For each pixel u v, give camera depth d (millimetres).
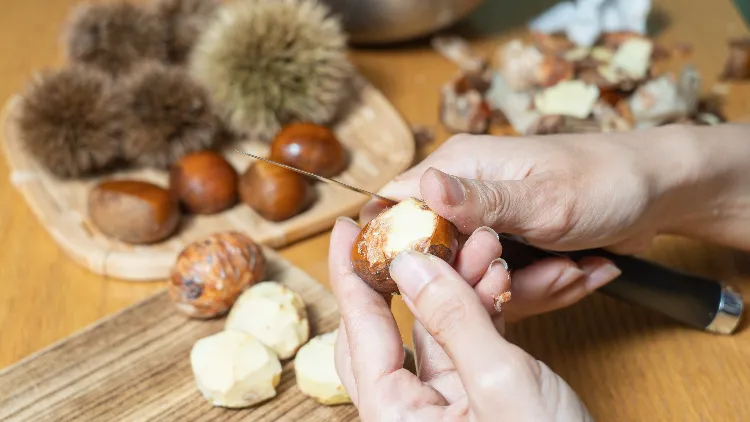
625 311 398
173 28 543
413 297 292
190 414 355
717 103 512
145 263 416
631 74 489
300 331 371
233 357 352
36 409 356
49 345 382
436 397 302
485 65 539
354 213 448
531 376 277
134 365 371
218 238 386
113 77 526
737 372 371
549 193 335
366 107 511
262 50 473
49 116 450
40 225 453
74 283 421
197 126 471
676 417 357
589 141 361
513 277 362
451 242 311
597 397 364
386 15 538
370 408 301
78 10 530
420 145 492
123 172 479
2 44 580
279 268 408
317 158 443
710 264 416
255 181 434
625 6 537
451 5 539
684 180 366
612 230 355
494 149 353
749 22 589
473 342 280
